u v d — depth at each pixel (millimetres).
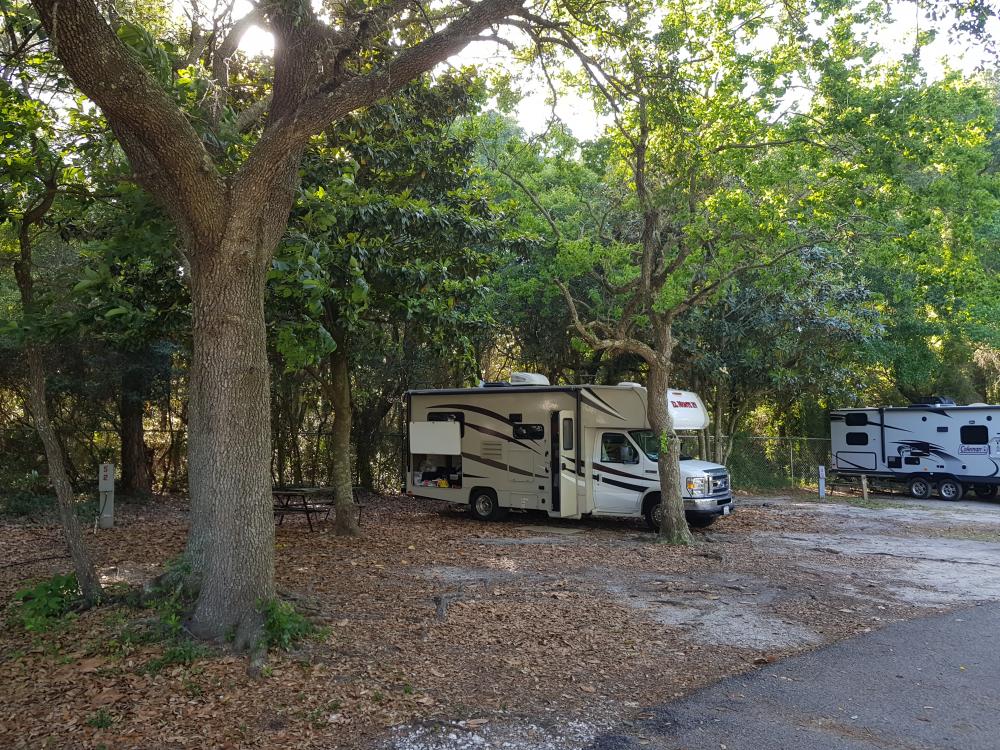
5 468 18297
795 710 5777
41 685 5887
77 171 9500
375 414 22594
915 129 10938
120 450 20688
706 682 6391
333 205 9820
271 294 11055
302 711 5527
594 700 5934
